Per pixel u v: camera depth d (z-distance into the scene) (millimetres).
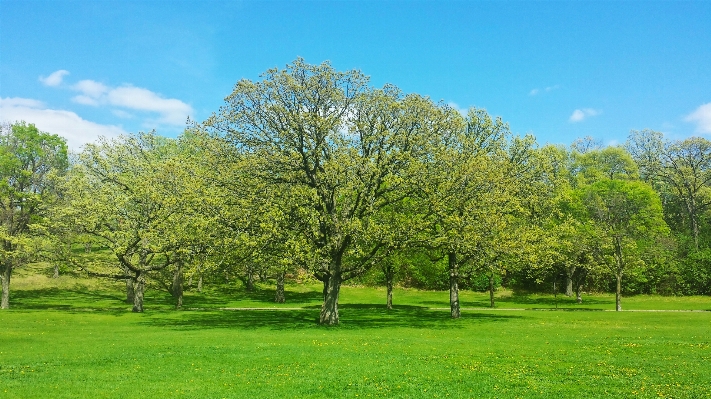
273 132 34000
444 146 35594
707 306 56594
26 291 60250
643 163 85875
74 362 20484
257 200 32688
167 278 63500
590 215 61719
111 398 14883
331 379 17203
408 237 32906
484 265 38312
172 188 43188
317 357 21391
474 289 75562
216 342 26266
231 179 34375
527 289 75438
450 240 32281
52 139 54344
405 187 33719
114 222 48406
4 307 48031
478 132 45188
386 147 34312
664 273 68500
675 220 91375
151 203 46688
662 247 59156
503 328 33281
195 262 36281
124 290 65562
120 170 49656
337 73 34094
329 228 34219
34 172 53000
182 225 38750
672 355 21312
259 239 31469
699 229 82812
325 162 32719
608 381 16453
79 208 45375
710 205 82062
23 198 51344
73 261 47156
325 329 32969
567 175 75750
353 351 22969
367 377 17438
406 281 77500
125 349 23797
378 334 30109
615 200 59094
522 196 43812
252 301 61344
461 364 19656
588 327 33625
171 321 39125
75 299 57875
